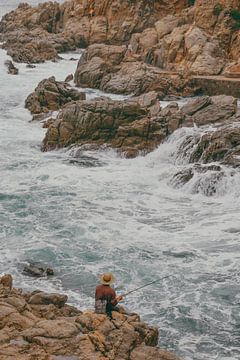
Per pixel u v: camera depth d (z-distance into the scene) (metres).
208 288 18.83
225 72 45.44
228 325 16.89
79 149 32.62
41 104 40.94
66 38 65.81
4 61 58.56
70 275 19.52
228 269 20.06
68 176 29.28
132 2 65.12
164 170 30.02
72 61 60.16
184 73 46.78
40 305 16.03
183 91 44.75
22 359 12.53
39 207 25.20
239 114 34.44
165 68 49.78
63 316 15.58
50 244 21.70
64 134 33.34
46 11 73.19
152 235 22.75
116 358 13.27
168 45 50.09
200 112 35.00
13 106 42.25
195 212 25.33
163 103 41.97
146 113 34.00
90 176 29.38
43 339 13.35
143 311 17.44
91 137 33.34
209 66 46.97
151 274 19.66
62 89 40.88
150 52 52.19
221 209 25.69
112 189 27.73
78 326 14.07
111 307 14.58
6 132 36.41
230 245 21.89
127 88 45.25
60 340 13.41
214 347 15.84
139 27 64.31
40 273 19.45
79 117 33.44
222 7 51.44
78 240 22.08
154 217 24.64
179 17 57.00
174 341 16.03
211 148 29.92
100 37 65.44
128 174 29.78
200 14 52.03
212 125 33.59
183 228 23.52
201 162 30.23
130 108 33.59
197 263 20.48
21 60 59.00
